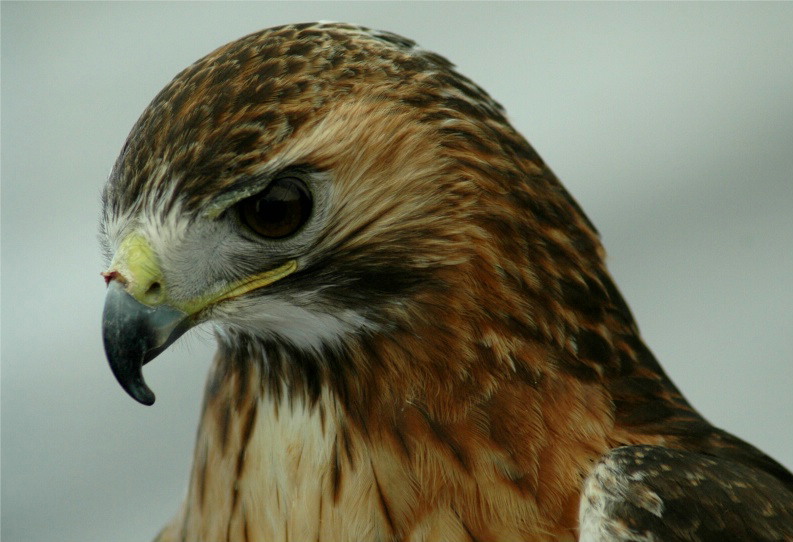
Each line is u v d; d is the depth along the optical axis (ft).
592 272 7.04
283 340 7.02
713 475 6.95
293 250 6.98
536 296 7.00
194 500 7.09
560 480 6.97
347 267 6.98
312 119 6.96
